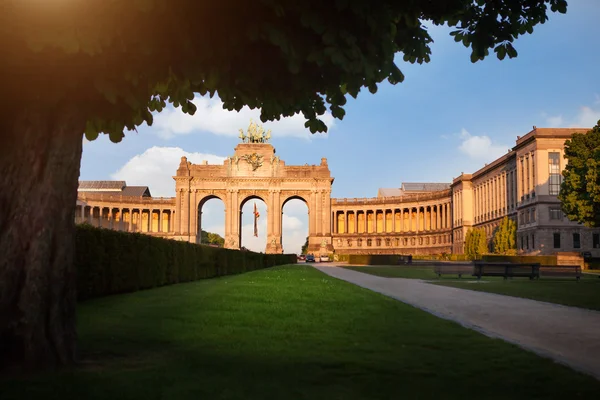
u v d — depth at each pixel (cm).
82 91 987
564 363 1098
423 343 1284
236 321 1579
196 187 14975
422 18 1174
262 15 924
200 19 920
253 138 15412
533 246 10425
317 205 14912
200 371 973
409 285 3638
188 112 1312
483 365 1065
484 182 13700
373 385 907
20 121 958
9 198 949
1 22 801
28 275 943
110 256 2355
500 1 1177
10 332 926
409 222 17100
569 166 7488
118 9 823
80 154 1028
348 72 985
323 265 9869
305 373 977
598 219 6950
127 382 889
